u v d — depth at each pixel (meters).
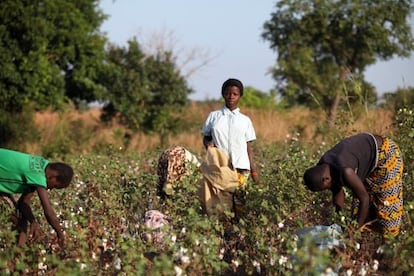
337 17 56.34
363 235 13.28
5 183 12.12
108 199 15.30
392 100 25.50
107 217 14.06
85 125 50.31
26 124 44.62
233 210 14.98
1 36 47.50
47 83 49.78
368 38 55.38
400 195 12.80
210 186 15.10
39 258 11.85
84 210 14.79
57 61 52.66
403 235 12.46
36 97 49.22
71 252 12.03
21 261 11.59
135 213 15.44
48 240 13.25
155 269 10.25
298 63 55.28
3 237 12.74
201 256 11.25
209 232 12.52
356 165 12.24
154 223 14.16
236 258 12.68
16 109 48.59
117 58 54.31
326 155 12.44
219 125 16.05
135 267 11.27
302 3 56.47
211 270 11.37
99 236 12.86
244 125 16.09
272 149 27.33
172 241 11.87
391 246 11.74
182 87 53.78
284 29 57.72
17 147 43.69
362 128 24.08
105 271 11.59
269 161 24.25
